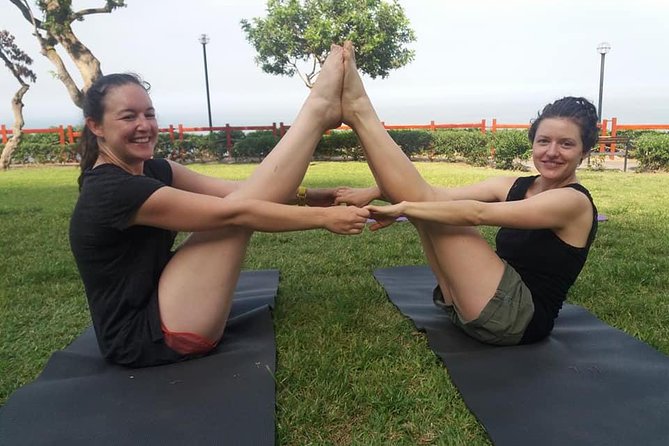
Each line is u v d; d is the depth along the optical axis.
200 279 2.04
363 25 15.58
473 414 1.81
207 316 2.07
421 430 1.79
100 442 1.62
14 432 1.69
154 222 1.93
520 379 2.00
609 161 13.10
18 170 13.30
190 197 1.94
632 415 1.74
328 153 14.73
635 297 3.01
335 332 2.56
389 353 2.33
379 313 2.84
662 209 5.96
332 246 4.36
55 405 1.83
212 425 1.70
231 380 1.98
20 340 2.61
